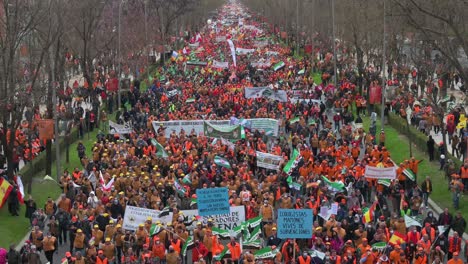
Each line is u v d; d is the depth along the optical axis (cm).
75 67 9844
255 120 5678
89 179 4272
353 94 7456
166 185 3903
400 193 3803
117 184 4009
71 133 6091
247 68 9694
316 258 2920
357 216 3297
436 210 4100
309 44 11875
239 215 3431
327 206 3491
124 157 4612
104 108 7412
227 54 11394
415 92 6925
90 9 7162
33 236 3272
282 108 6594
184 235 3142
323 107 6638
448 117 5672
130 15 10644
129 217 3353
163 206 3703
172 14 12675
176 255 2953
